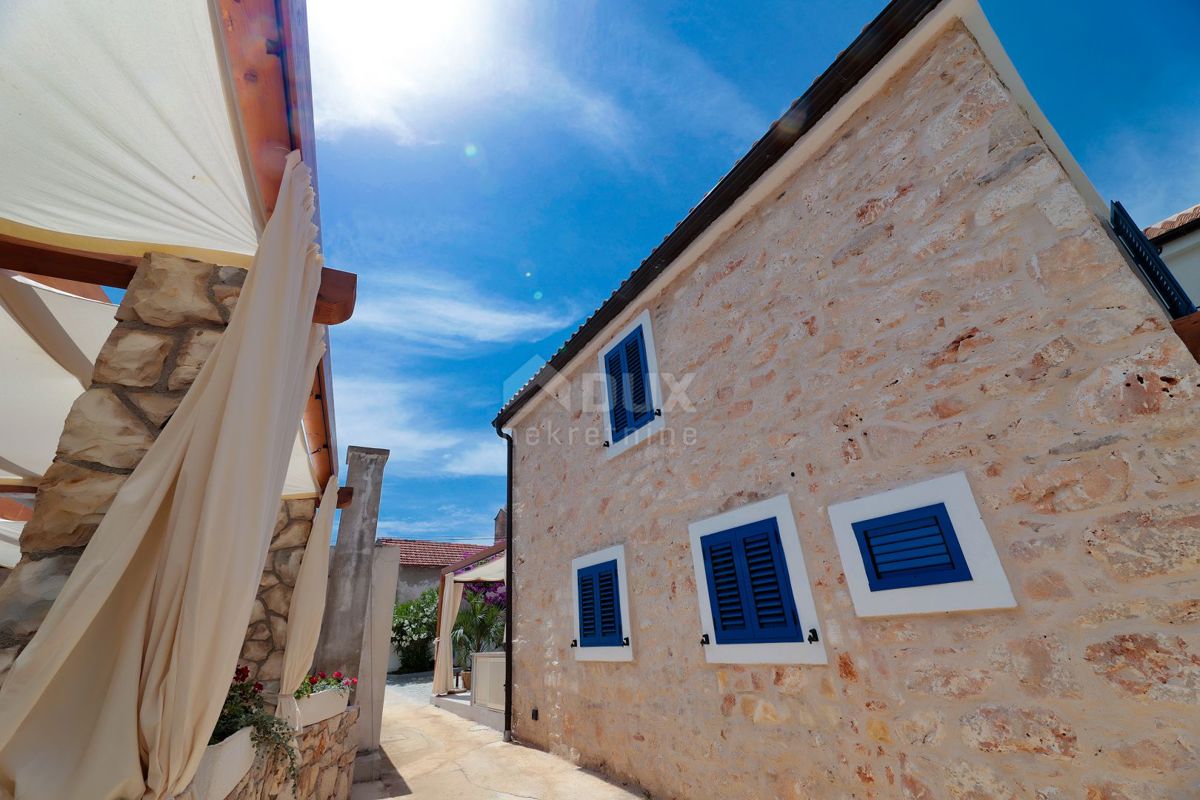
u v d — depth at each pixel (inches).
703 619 150.3
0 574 188.5
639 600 179.8
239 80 62.4
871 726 105.9
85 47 60.6
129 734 51.3
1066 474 87.4
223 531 57.9
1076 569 84.1
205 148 73.2
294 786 135.5
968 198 108.5
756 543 138.1
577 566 218.7
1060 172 96.9
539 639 246.1
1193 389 77.5
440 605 460.4
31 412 146.1
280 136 71.8
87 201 84.1
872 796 103.2
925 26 117.6
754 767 129.3
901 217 120.2
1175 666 73.1
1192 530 74.6
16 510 230.5
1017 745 85.5
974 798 88.8
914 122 121.5
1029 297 96.7
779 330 145.6
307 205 79.9
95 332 130.6
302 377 85.7
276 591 174.6
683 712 153.9
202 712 54.4
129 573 57.7
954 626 96.8
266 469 62.7
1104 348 86.8
